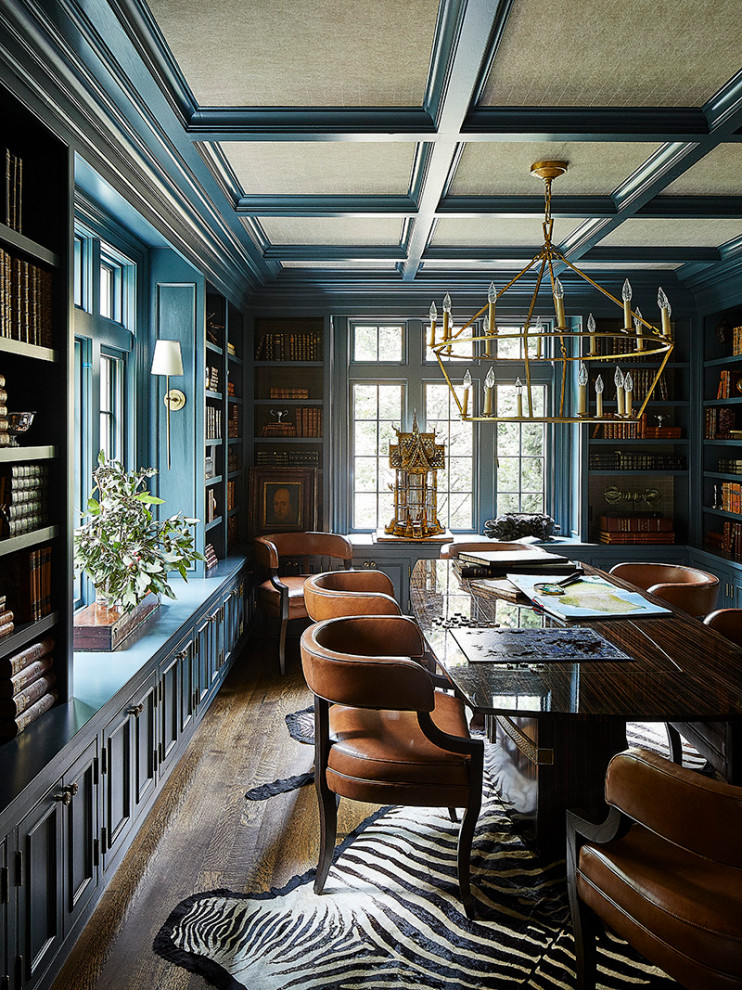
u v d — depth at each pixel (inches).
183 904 101.8
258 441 249.1
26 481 91.7
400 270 231.8
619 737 112.4
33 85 85.7
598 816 112.8
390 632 117.8
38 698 93.8
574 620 126.6
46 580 96.2
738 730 99.3
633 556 244.2
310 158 141.8
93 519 129.6
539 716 85.4
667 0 90.7
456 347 256.2
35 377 98.0
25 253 90.3
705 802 61.9
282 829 123.4
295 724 170.7
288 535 235.1
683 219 175.6
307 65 105.3
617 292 244.1
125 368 171.8
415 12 92.0
